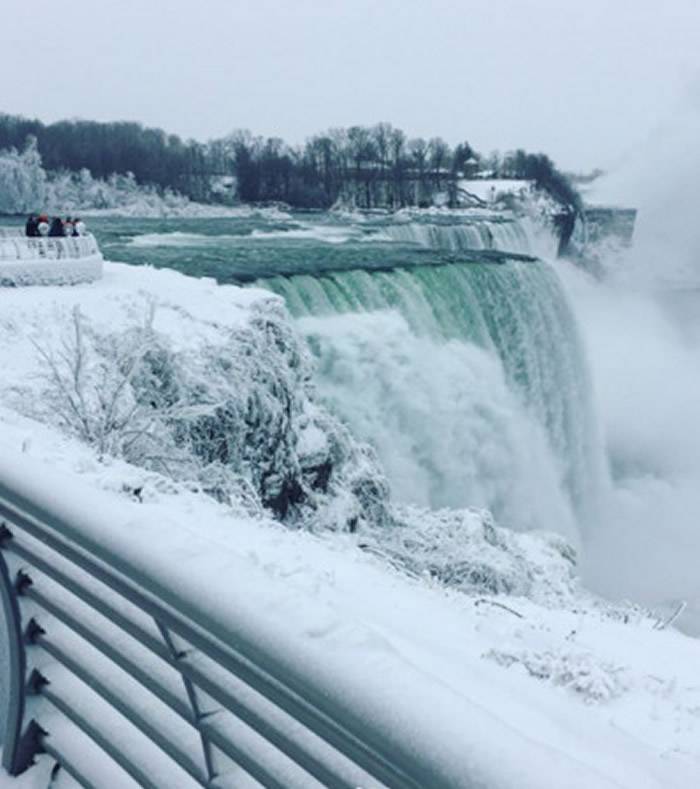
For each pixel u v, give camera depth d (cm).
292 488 2133
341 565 862
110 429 1406
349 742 129
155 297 2070
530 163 11656
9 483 211
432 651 589
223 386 1941
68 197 11600
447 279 3475
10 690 254
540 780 103
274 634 137
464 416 3175
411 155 12150
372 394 2852
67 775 254
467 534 2209
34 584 237
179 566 158
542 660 673
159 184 12169
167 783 205
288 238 5922
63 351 1767
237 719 179
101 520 180
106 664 226
